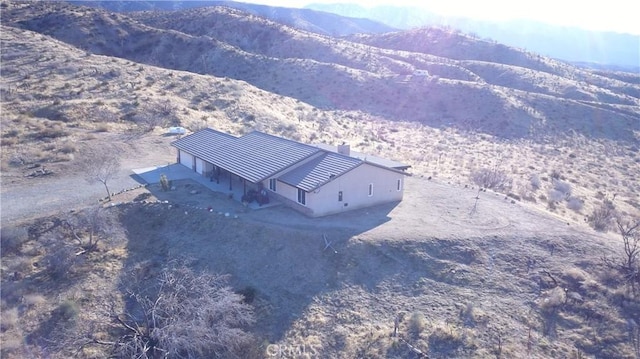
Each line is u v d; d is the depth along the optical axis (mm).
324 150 39031
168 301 24219
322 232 32344
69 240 30703
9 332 23797
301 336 24906
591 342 24781
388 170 38531
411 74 122500
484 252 31547
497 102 101375
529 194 47219
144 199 36844
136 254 30688
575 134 92062
